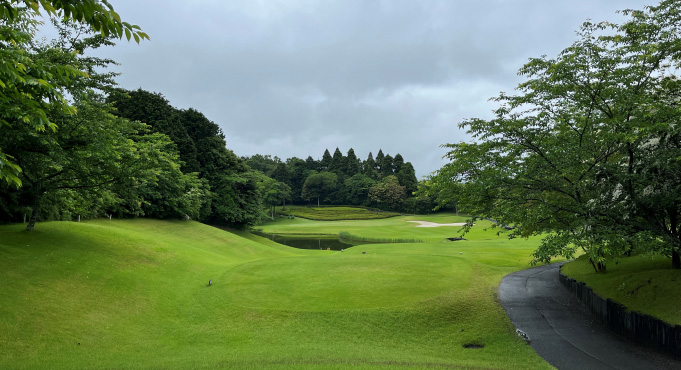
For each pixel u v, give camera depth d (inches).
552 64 516.7
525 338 545.3
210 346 527.8
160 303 681.0
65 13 186.9
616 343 523.8
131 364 431.2
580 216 528.1
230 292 759.1
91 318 563.8
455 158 627.8
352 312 639.8
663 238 498.9
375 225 3270.2
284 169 5418.3
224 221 2198.6
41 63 298.7
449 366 440.8
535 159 568.7
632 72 490.6
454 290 766.5
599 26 497.0
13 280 598.2
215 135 2295.8
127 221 1603.1
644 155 510.0
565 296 770.8
